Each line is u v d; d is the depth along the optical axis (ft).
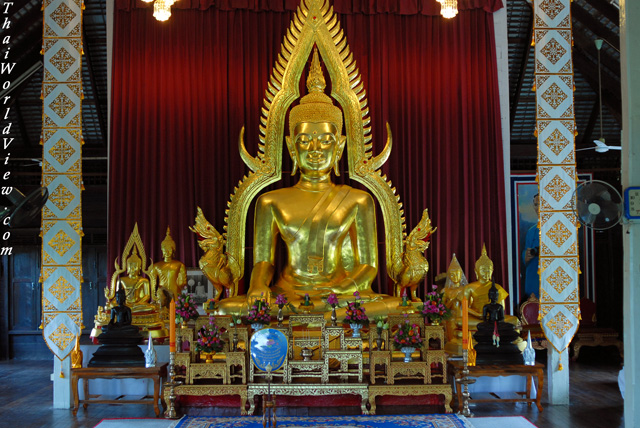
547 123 23.21
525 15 34.68
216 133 28.81
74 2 23.62
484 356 22.06
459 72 29.30
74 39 23.49
